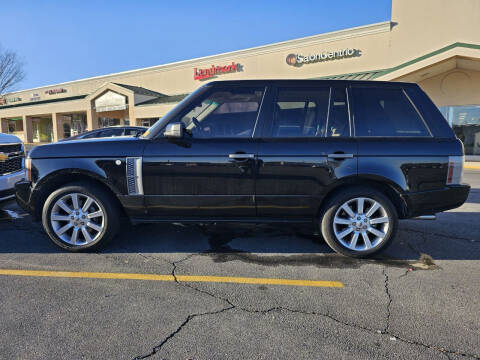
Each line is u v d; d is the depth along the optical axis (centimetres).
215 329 233
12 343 215
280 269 337
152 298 276
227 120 362
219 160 346
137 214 363
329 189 346
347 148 341
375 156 340
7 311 253
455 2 1530
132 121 2420
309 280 312
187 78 2523
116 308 260
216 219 364
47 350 208
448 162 340
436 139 345
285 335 227
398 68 1552
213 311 257
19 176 498
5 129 3728
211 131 362
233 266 344
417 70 1499
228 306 265
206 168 347
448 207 348
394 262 357
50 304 264
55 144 369
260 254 378
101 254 372
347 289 295
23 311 253
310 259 364
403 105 355
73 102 2834
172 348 212
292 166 343
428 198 343
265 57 2136
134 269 333
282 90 362
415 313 256
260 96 361
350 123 352
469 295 285
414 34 1645
